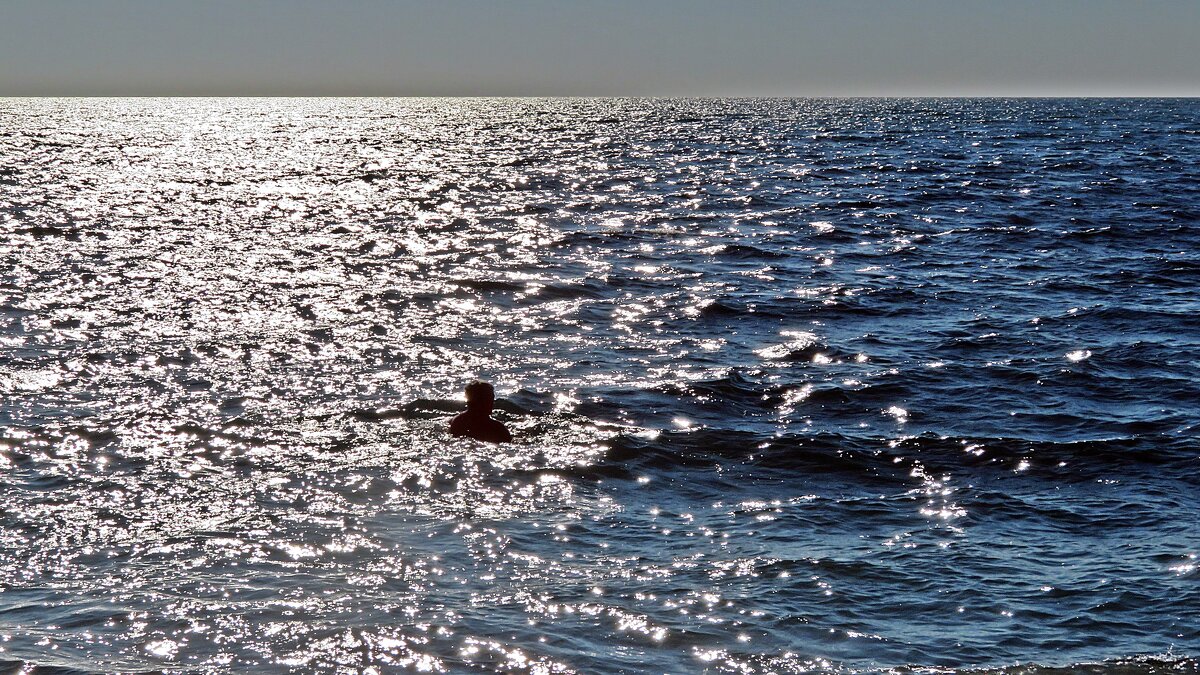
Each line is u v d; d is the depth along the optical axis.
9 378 14.62
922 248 29.27
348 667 6.98
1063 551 9.44
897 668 7.27
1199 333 18.91
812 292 22.61
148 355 16.16
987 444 12.53
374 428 12.62
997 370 16.27
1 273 22.98
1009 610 8.23
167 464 11.20
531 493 10.66
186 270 24.27
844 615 8.08
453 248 28.84
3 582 8.20
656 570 8.82
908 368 16.33
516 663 7.11
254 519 9.70
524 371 15.81
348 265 25.55
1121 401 14.66
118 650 7.07
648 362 16.52
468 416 12.56
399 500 10.31
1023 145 81.00
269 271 24.39
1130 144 80.88
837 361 16.78
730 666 7.23
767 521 10.09
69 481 10.58
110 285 22.00
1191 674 7.25
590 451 11.95
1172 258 26.91
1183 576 8.85
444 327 18.77
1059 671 7.25
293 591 8.14
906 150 76.12
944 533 9.85
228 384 14.70
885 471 11.66
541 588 8.36
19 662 6.79
